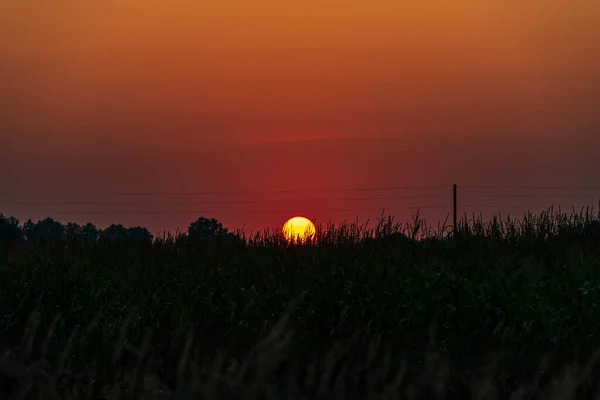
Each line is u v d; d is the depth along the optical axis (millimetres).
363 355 30562
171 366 32281
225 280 38875
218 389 28297
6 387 31000
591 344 27812
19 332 37031
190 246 52656
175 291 37969
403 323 31938
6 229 67188
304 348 31531
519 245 43500
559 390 25422
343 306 33375
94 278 43188
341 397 28094
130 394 28750
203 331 34719
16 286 41000
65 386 30375
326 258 40406
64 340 34719
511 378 27844
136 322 34562
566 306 30328
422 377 27719
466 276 35062
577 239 43938
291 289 35281
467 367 28578
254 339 32750
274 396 28578
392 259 38188
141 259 48469
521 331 29203
